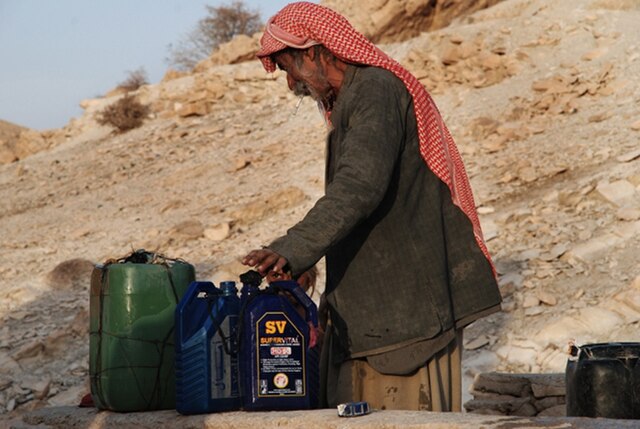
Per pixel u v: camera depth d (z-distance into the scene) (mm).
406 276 2961
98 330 3395
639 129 14523
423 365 2971
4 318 12992
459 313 3039
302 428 2707
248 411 3021
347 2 24594
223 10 36844
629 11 20516
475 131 16281
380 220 2967
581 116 15938
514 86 18047
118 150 21766
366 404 2721
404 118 2949
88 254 15164
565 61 18359
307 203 15336
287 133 19766
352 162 2762
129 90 29125
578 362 2867
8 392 10883
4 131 27406
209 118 22453
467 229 3084
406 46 22109
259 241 14094
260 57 3133
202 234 14664
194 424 2990
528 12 21328
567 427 2236
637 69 17094
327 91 3070
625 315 9461
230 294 3133
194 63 36938
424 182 3023
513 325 9734
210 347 3031
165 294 3359
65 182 20391
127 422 3242
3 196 20312
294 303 3143
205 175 18328
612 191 12258
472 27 20781
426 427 2430
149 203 17453
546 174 13773
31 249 15961
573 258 10922
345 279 3023
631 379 2760
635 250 10789
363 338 2980
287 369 3027
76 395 10656
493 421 2375
